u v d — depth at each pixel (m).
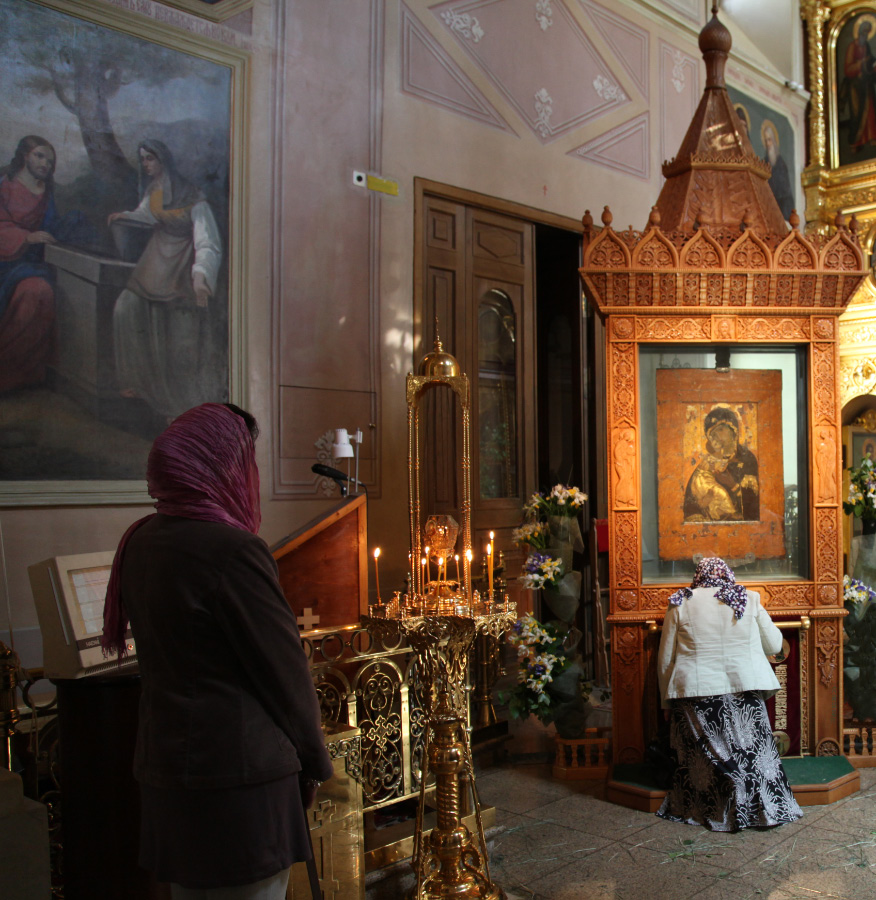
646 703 4.51
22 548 4.01
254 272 4.96
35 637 4.00
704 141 4.79
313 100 5.28
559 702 4.70
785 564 4.61
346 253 5.42
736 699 4.00
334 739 2.82
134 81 4.50
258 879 1.64
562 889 3.29
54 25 4.21
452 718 2.95
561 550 5.02
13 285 4.03
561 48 6.94
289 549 3.20
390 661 3.36
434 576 5.25
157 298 4.55
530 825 3.96
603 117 7.27
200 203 4.74
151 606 1.71
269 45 5.07
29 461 4.05
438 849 2.99
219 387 4.79
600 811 4.12
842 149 9.05
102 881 2.38
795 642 4.60
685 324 4.54
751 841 3.71
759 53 8.98
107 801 2.38
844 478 5.40
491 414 6.55
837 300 4.56
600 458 7.48
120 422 4.38
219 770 1.63
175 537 1.73
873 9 8.74
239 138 4.91
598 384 7.52
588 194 7.12
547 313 7.80
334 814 2.81
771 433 4.62
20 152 4.07
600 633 6.76
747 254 4.45
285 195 5.12
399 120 5.76
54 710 2.73
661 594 4.49
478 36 6.31
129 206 4.45
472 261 6.30
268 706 1.72
